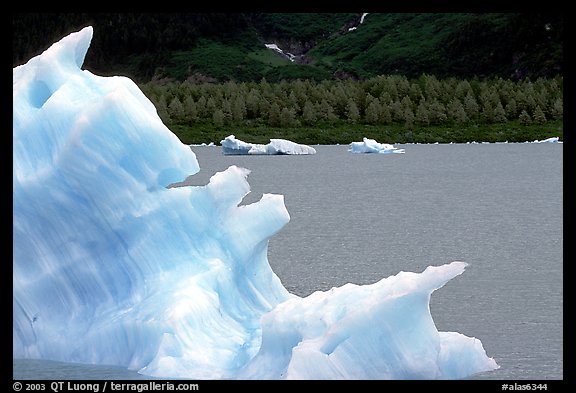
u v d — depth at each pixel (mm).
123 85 17359
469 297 23219
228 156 102562
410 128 144000
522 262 29578
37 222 16594
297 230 39125
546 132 140375
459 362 15320
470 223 41719
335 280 27125
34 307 16672
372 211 47438
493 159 94500
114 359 15836
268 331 14438
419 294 13992
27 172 16438
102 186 16469
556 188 61000
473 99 148750
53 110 16484
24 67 17453
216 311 16062
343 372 13656
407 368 13938
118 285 16750
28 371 15539
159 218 16938
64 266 16719
